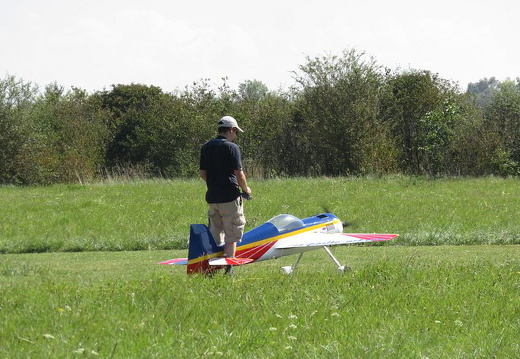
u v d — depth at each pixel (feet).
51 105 291.17
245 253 56.70
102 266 73.41
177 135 239.50
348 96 222.69
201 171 55.52
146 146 246.88
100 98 333.62
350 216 107.65
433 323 40.01
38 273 65.21
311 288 49.47
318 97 224.12
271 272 59.77
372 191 150.61
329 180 185.78
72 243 89.15
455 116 215.72
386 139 231.30
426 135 219.61
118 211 118.73
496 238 88.94
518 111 225.35
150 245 89.25
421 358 33.30
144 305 42.88
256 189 158.10
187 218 109.81
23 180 217.15
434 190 153.38
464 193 146.30
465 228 96.17
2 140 212.43
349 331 37.60
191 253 53.01
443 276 54.34
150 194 153.28
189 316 40.47
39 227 102.58
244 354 33.94
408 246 86.58
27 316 39.40
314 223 62.85
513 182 175.63
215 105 242.37
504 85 239.50
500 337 36.63
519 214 110.93
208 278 50.49
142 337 35.22
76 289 48.21
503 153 210.38
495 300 45.80
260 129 235.61
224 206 54.49
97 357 32.09
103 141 272.51
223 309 42.01
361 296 46.52
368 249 83.97
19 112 217.56
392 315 41.70
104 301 43.68
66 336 35.29
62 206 127.54
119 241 90.02
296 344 35.14
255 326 38.86
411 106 239.09
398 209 116.57
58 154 233.14
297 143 238.89
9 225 104.17
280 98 243.81
